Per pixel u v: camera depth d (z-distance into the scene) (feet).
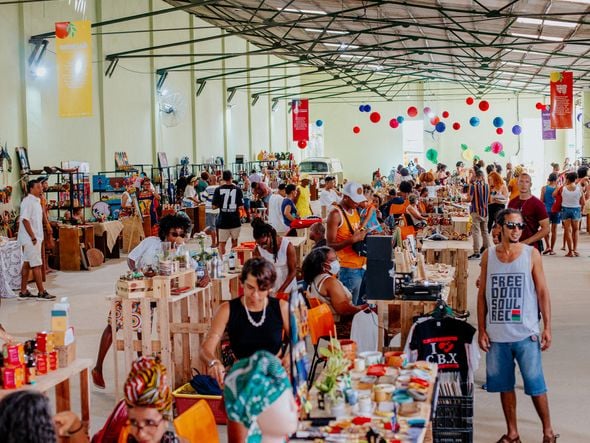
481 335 16.19
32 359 13.17
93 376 20.77
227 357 20.62
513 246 15.94
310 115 120.06
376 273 18.97
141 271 19.61
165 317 19.19
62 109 36.65
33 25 46.32
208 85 76.84
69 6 50.24
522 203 23.72
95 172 53.78
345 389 12.60
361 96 118.42
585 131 92.58
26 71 45.60
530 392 16.02
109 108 55.72
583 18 48.42
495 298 15.94
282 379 9.48
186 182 62.03
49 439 7.99
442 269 25.03
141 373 10.11
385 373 13.58
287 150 109.70
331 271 21.48
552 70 81.05
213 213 53.01
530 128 116.78
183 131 70.59
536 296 16.08
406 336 19.01
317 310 18.48
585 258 46.21
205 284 20.90
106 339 20.58
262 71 95.96
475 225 45.39
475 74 90.89
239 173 77.00
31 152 46.09
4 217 41.55
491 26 56.75
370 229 24.58
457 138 117.70
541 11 47.24
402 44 76.48
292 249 22.15
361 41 78.18
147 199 52.95
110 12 55.93
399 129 117.91
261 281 13.17
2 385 12.69
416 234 36.19
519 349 15.90
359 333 19.08
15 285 37.27
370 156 119.24
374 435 10.82
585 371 22.57
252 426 9.51
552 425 18.06
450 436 15.74
